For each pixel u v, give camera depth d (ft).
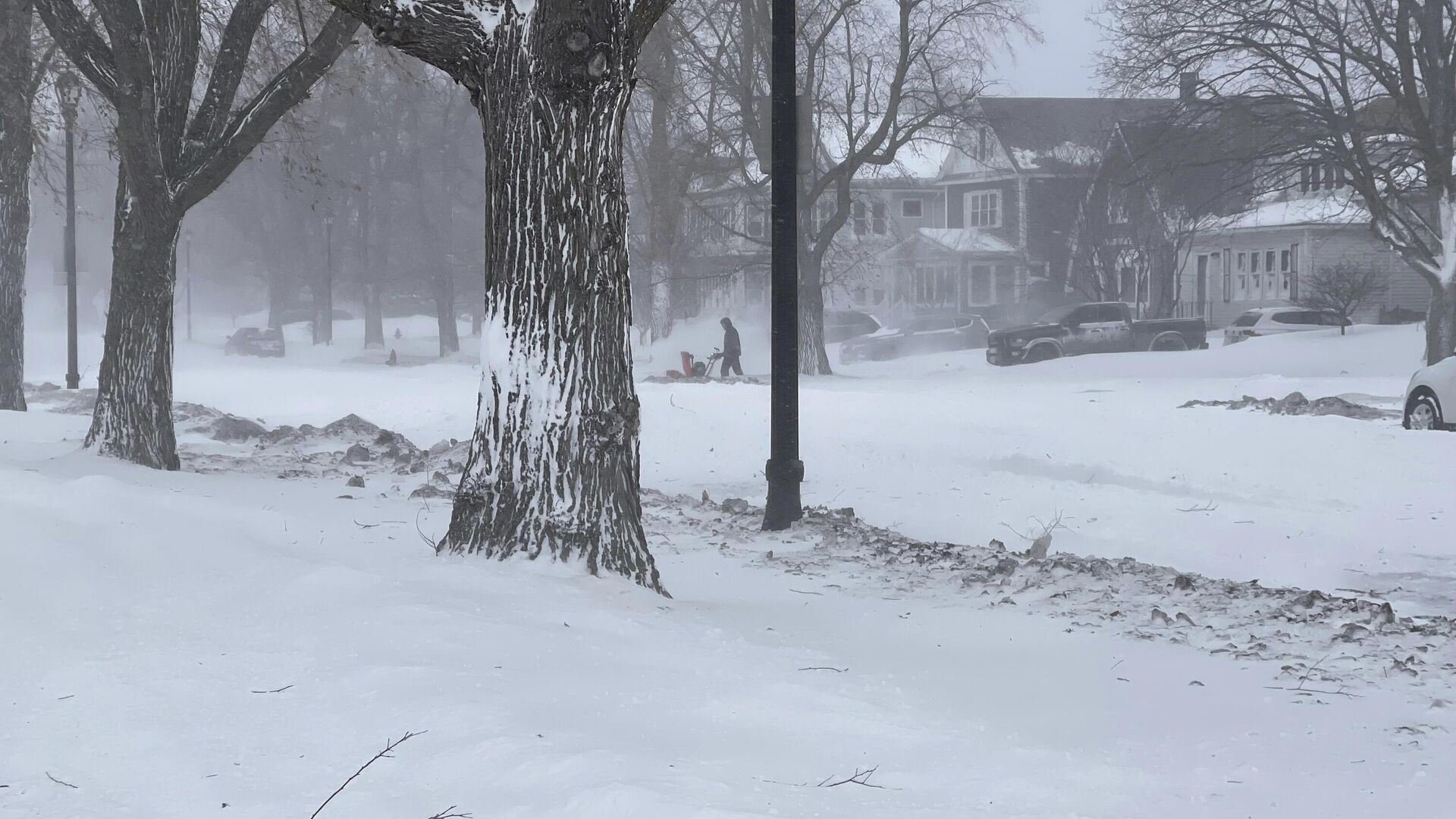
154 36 58.65
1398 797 17.04
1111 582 35.01
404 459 67.62
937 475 64.69
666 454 74.64
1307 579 41.52
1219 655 26.53
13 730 17.51
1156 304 250.98
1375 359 151.94
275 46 76.89
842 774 17.28
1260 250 250.78
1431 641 27.68
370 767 16.29
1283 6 126.72
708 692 20.95
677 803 14.14
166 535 27.22
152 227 58.34
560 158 30.37
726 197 180.65
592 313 30.68
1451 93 126.41
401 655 21.06
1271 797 16.98
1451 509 53.36
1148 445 70.44
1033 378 140.05
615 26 30.19
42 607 22.89
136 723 17.79
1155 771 18.22
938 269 285.43
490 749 16.46
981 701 22.48
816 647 26.32
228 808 15.11
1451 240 127.24
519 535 30.22
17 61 72.59
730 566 38.45
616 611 26.61
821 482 64.44
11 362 94.84
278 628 22.31
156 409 59.21
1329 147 127.24
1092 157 247.50
